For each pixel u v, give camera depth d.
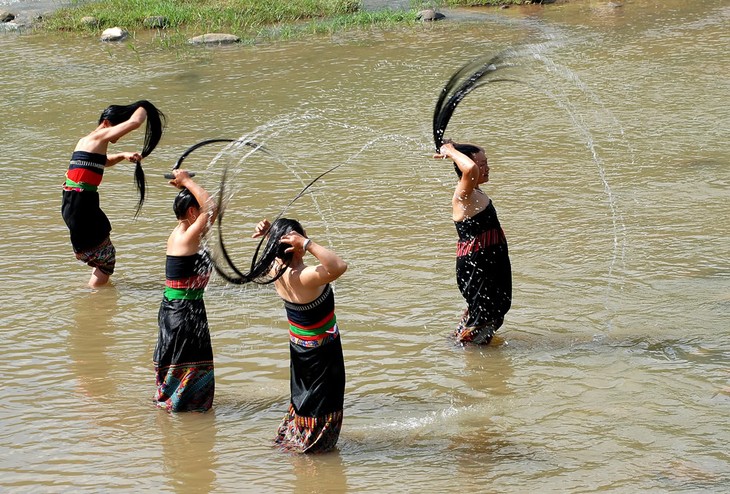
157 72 33.38
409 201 20.81
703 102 27.52
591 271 16.88
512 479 10.84
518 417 12.36
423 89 30.09
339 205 20.61
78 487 10.80
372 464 11.25
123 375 13.69
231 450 11.63
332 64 33.81
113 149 25.23
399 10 42.16
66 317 15.60
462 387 13.21
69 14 42.06
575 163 22.95
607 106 27.66
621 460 11.21
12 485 10.84
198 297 12.48
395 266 17.36
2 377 13.56
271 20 41.59
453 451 11.53
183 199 12.36
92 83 32.06
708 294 15.77
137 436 11.97
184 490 10.70
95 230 16.33
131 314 15.75
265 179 22.42
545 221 19.30
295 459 11.39
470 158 14.01
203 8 42.19
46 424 12.26
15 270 17.53
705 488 10.53
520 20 40.12
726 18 38.78
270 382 13.49
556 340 14.52
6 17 42.31
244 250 18.06
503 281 14.16
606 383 13.16
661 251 17.61
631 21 39.09
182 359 12.43
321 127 26.59
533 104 28.30
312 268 10.94
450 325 15.12
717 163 22.45
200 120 27.58
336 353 11.30
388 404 12.80
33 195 21.69
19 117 28.34
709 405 12.45
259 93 30.30
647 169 22.27
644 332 14.62
